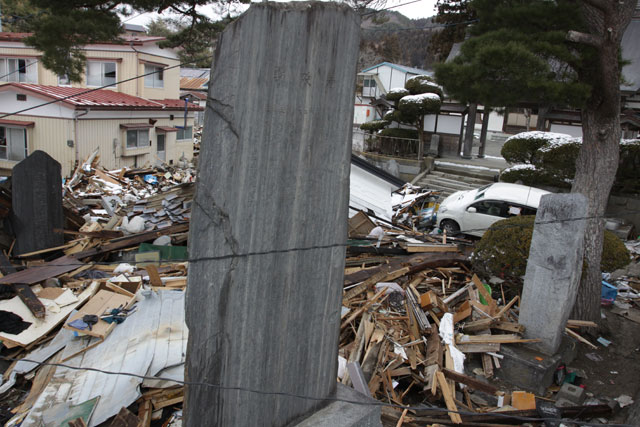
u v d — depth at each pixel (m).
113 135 21.42
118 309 6.33
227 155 2.72
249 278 2.96
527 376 6.98
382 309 7.91
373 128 25.31
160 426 5.00
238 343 2.99
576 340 8.01
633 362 7.92
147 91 25.42
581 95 7.18
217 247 2.78
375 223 12.98
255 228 2.93
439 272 10.06
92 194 16.05
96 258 9.66
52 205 9.80
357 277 8.84
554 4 7.81
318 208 3.28
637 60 19.56
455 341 7.39
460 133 24.08
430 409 5.84
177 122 26.61
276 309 3.17
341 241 3.52
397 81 36.00
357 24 3.21
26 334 6.18
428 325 7.41
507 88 7.25
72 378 5.20
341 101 3.24
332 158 3.29
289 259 3.17
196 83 38.03
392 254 10.59
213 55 2.62
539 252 7.31
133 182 19.47
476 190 15.09
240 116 2.72
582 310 8.62
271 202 2.97
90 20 10.77
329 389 3.81
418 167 21.30
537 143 17.20
